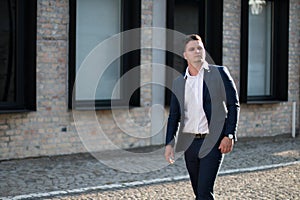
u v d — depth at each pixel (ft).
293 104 41.47
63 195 21.21
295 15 41.19
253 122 39.19
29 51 29.25
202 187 15.62
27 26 29.30
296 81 41.78
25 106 29.53
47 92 29.66
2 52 28.63
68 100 30.40
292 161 30.37
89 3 31.71
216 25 36.83
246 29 38.09
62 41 30.01
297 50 41.60
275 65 41.11
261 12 40.34
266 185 23.68
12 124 28.63
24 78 29.43
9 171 25.94
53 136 30.01
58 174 25.45
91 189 22.31
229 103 15.75
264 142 38.06
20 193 21.44
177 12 35.53
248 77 40.04
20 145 28.96
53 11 29.60
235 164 28.91
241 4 38.04
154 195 21.35
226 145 15.57
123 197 20.95
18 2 28.89
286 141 38.99
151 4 33.40
